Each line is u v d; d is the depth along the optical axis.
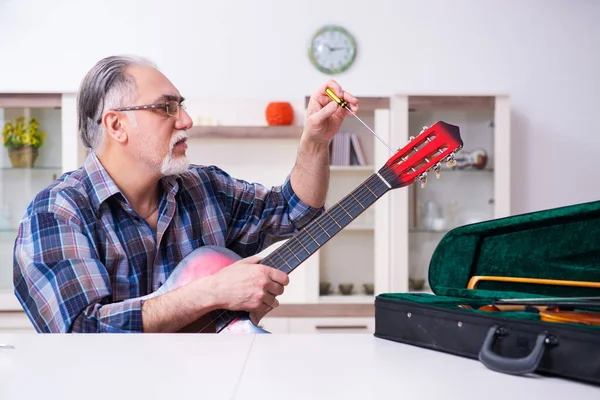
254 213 2.10
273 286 1.60
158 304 1.59
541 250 1.36
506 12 4.42
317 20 4.34
